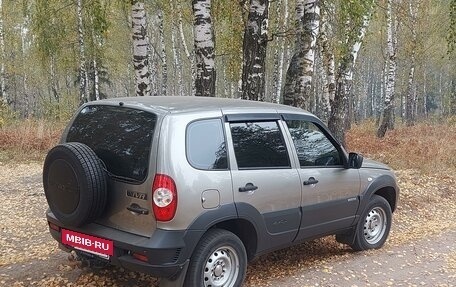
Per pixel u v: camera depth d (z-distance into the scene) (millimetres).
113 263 4570
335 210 6023
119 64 38531
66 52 25797
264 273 5832
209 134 4703
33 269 5719
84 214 4484
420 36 30484
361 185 6426
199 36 9797
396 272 6078
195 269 4535
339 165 6133
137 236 4426
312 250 6840
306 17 9711
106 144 4727
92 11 12867
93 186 4434
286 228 5391
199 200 4457
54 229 5020
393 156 15648
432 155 15078
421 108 54844
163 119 4453
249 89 10055
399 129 25469
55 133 18609
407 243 7410
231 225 5129
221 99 5547
